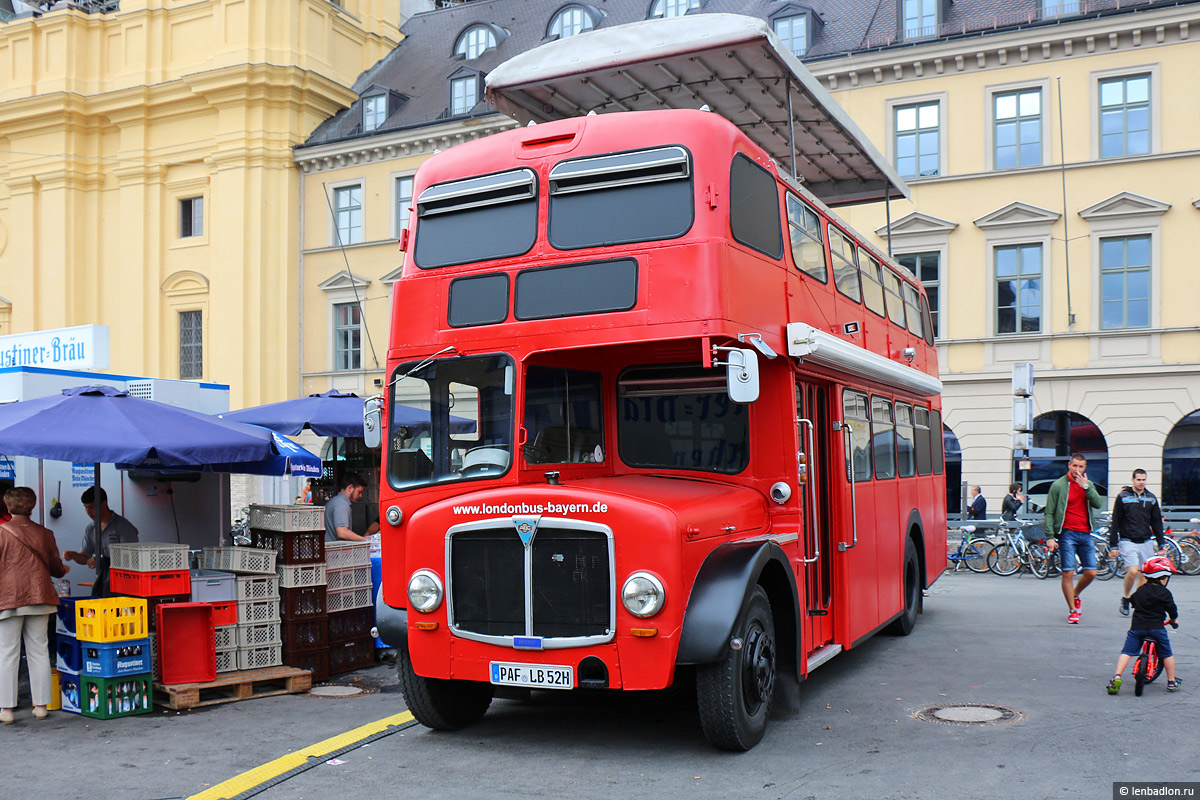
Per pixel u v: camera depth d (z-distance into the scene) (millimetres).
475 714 8211
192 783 6730
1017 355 28234
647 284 7168
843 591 9164
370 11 40938
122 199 38594
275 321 36781
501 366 7527
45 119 39125
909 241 29328
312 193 37188
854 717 8211
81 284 39188
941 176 28828
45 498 11133
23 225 39625
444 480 7609
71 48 39031
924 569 13141
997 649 11398
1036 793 6195
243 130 36625
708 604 6754
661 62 9125
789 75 9359
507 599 7043
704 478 7898
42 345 13945
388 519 7828
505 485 7359
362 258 36188
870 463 10539
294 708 8969
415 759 7211
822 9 31969
